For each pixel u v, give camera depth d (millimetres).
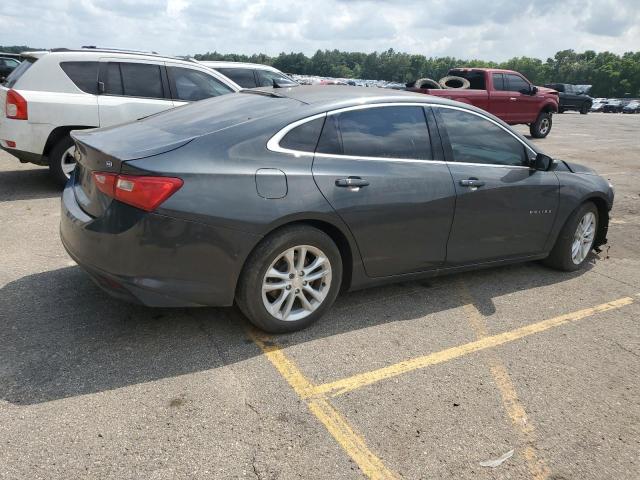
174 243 3041
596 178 5246
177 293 3133
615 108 55344
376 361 3389
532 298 4574
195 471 2381
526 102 15906
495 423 2869
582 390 3238
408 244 3922
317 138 3541
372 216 3656
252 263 3285
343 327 3797
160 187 2979
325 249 3533
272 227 3260
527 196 4555
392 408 2926
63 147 6836
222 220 3115
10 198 6602
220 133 3316
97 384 2934
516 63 173750
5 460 2361
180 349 3342
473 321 4059
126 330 3521
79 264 3295
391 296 4395
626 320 4258
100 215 3123
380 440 2668
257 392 2977
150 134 3436
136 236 2994
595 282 5059
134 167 2988
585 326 4109
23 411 2676
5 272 4312
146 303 3102
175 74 7496
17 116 6496
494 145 4457
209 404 2838
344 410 2879
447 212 4043
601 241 5555
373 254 3781
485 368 3410
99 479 2299
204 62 11039
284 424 2732
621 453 2713
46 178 7750
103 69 6988
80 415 2678
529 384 3262
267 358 3320
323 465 2475
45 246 4965
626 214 7828
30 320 3566
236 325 3688
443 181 4000
